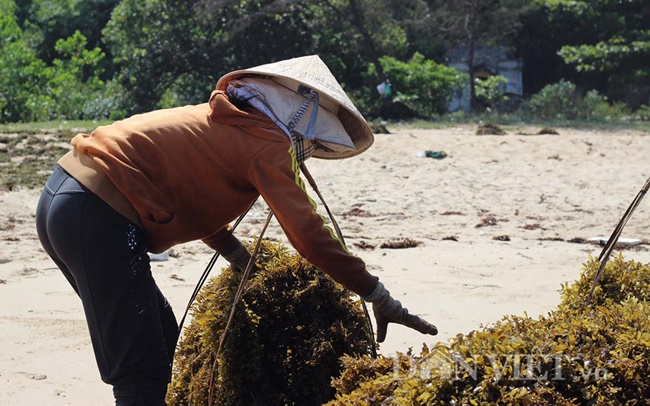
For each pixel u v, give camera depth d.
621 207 11.73
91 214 3.29
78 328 5.84
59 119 25.45
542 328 3.21
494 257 8.59
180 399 4.12
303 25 29.59
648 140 18.05
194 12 28.89
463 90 35.00
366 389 3.00
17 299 6.61
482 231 10.27
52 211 3.33
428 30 34.72
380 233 10.06
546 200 12.23
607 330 3.12
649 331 3.14
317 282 3.99
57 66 33.03
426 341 5.48
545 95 26.84
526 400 2.68
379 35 30.88
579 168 14.52
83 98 28.86
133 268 3.36
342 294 4.06
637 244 9.38
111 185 3.33
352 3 29.50
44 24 42.53
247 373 3.86
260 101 3.49
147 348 3.40
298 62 3.69
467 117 26.06
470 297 6.78
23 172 13.05
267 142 3.40
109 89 30.33
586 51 35.34
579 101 26.91
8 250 8.60
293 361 3.91
